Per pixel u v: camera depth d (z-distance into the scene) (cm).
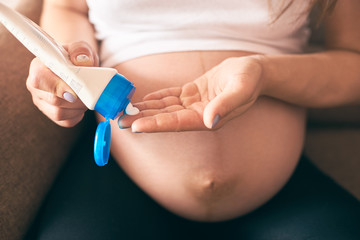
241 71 47
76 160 67
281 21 65
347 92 66
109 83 42
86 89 41
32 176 56
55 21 70
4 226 50
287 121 64
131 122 46
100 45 75
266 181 60
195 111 47
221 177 56
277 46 69
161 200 62
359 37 69
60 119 50
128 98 43
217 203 59
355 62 67
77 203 57
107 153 47
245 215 64
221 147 58
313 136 89
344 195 61
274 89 58
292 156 64
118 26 67
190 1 64
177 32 66
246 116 60
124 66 65
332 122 90
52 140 63
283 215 60
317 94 63
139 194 63
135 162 60
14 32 43
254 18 65
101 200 58
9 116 57
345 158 82
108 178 63
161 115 45
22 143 57
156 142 58
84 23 74
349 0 68
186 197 59
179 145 58
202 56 64
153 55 65
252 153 59
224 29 66
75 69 42
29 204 55
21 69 62
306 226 55
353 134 90
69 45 48
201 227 66
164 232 59
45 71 44
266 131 61
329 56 66
